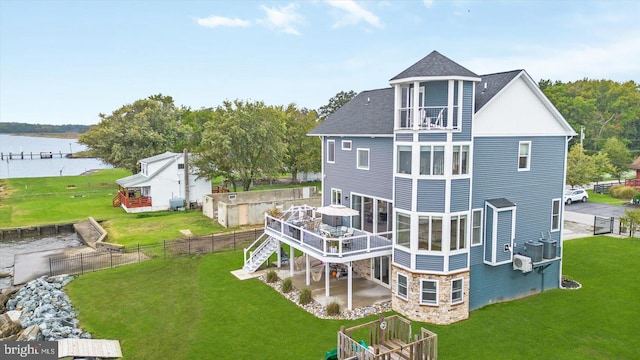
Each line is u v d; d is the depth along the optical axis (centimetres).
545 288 2131
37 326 1747
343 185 2481
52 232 3772
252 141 4569
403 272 1853
